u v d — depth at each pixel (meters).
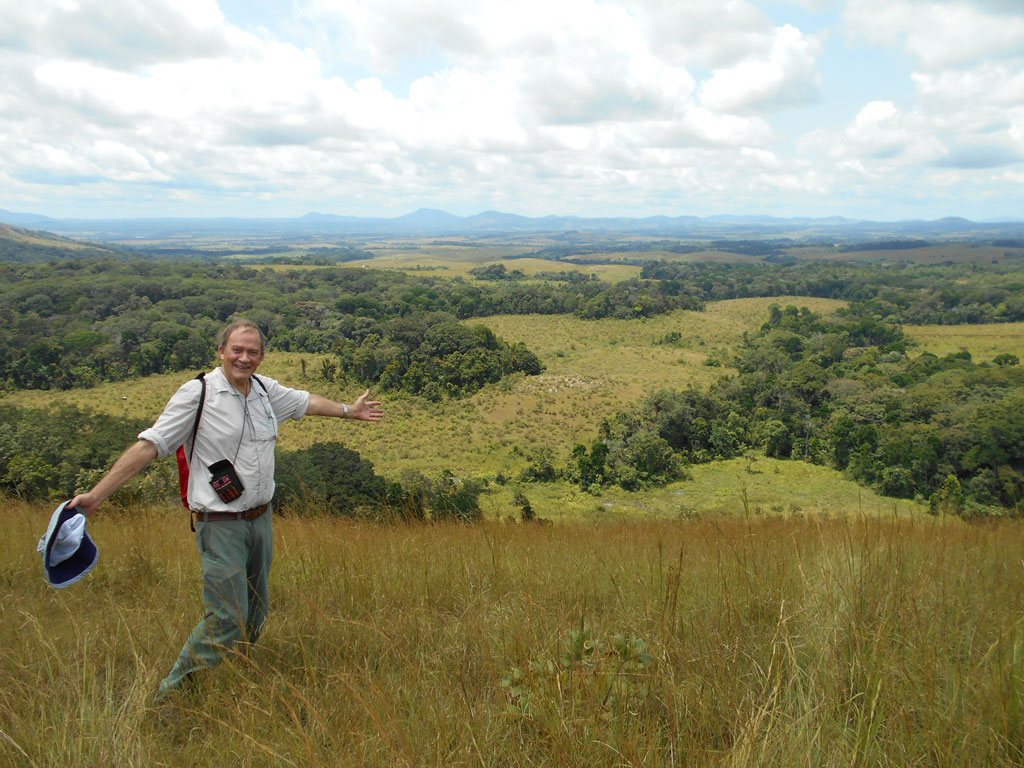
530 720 2.19
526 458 49.44
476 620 3.13
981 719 1.98
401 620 3.28
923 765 1.89
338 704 2.34
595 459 42.69
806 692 2.27
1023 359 76.69
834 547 3.78
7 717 2.29
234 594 2.81
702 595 3.42
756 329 105.75
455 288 127.62
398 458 50.19
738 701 2.25
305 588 3.87
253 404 2.99
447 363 70.12
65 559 2.52
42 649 2.86
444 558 4.54
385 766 1.92
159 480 7.74
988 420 36.22
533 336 100.56
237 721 2.24
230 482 2.81
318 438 54.81
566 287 136.38
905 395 50.62
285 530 5.72
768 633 2.85
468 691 2.50
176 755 2.17
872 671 2.26
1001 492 32.47
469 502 21.28
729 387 57.94
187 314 85.94
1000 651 2.23
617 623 3.16
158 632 3.15
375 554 4.51
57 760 2.00
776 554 3.98
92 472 13.77
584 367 80.56
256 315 88.38
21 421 28.20
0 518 6.46
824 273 163.12
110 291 90.56
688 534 6.43
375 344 74.69
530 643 2.73
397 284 129.25
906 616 2.69
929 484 37.06
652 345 95.69
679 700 2.22
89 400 61.69
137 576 4.34
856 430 45.03
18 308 83.19
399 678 2.61
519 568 4.25
